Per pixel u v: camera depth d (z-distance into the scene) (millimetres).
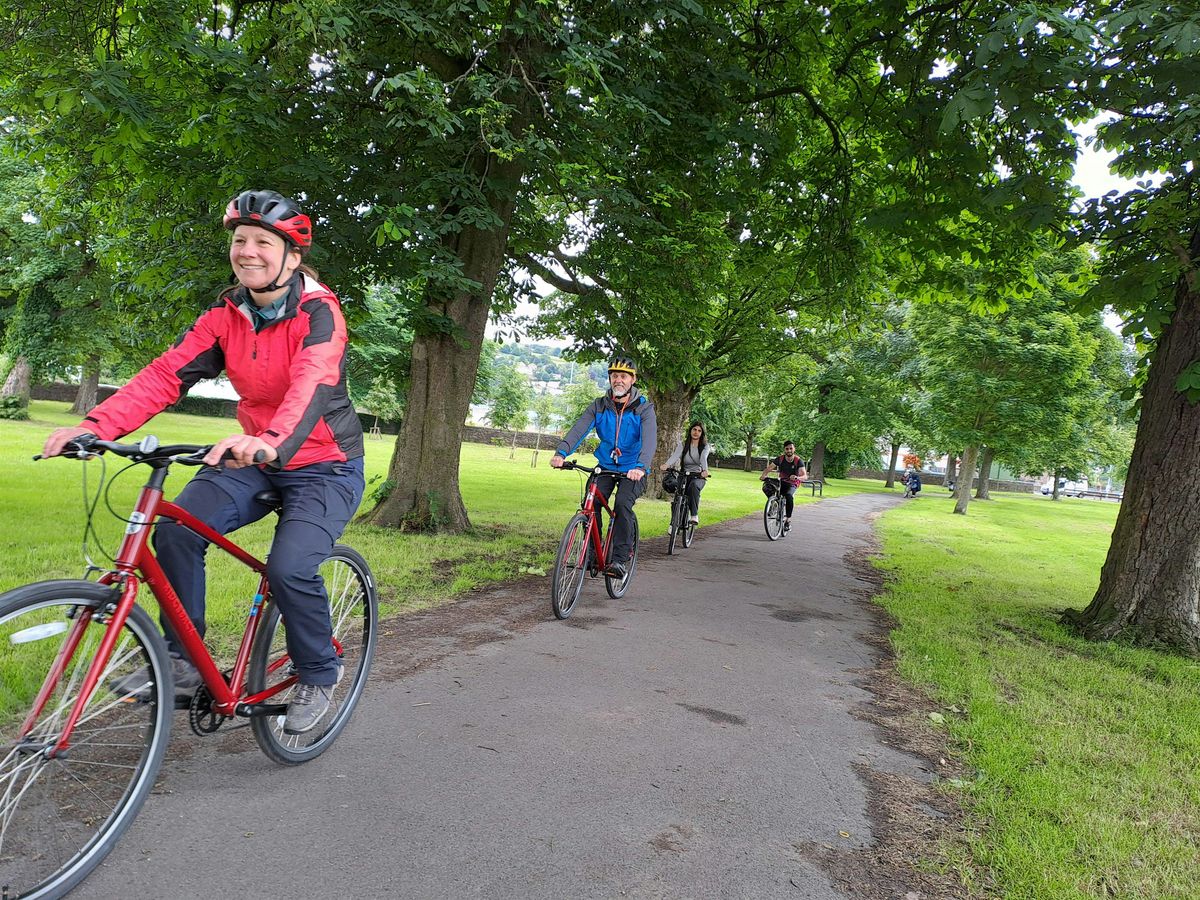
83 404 37562
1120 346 34312
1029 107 5789
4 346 31672
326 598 2717
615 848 2572
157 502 2262
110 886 2115
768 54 10133
